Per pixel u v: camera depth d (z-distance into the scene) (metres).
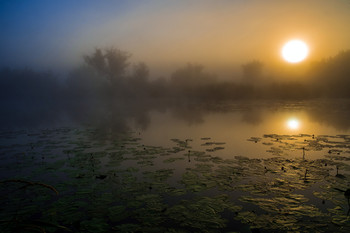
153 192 5.97
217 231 4.25
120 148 10.92
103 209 5.16
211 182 6.48
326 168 7.43
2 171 8.05
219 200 5.41
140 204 5.35
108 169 7.93
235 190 5.97
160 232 4.25
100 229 4.39
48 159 9.47
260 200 5.38
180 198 5.62
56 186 6.55
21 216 4.92
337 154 8.99
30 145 12.22
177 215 4.81
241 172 7.21
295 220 4.56
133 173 7.45
